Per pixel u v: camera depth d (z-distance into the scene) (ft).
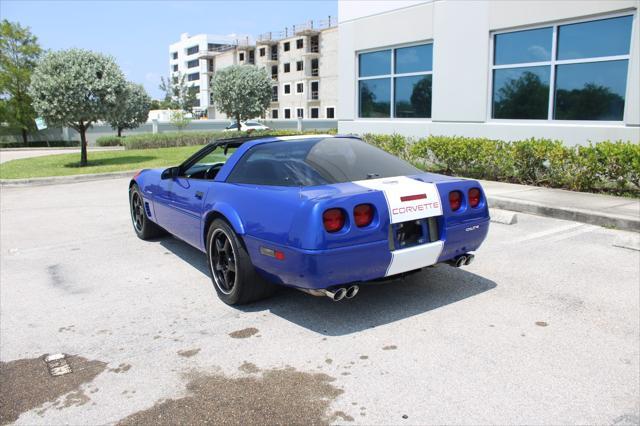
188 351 11.33
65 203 32.22
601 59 30.17
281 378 10.02
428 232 12.58
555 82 32.71
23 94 128.26
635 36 28.30
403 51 42.63
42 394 9.73
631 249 18.24
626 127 29.17
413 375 9.98
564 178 28.50
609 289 14.40
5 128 130.62
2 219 27.35
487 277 15.65
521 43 34.30
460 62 37.78
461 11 37.14
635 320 12.32
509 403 8.95
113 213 28.14
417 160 38.78
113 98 53.78
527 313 12.87
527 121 34.63
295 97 252.42
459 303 13.62
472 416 8.61
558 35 32.17
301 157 13.50
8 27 126.41
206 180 15.79
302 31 237.04
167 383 10.00
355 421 8.54
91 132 132.57
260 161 13.97
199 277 16.52
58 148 112.47
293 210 11.43
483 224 13.57
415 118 42.57
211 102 331.36
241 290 13.30
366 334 11.87
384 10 43.09
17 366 10.87
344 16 46.93
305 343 11.50
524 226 22.07
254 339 11.80
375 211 11.53
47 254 19.83
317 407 8.99
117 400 9.45
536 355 10.68
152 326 12.74
